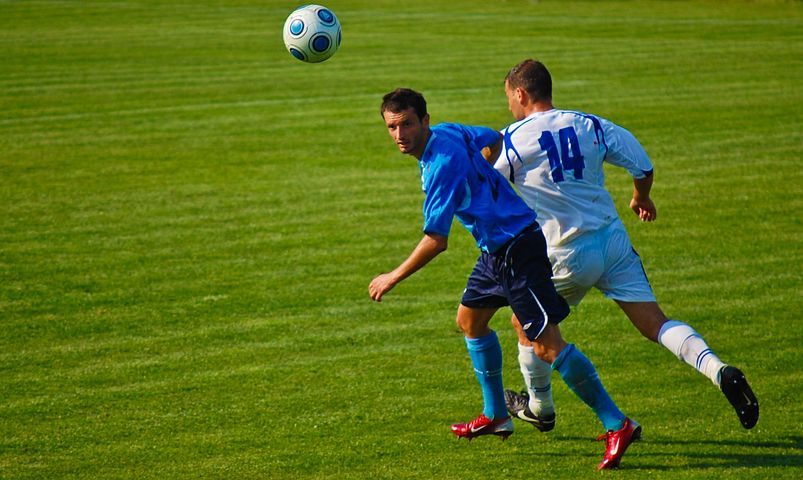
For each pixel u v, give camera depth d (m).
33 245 31.22
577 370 16.62
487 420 17.95
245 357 22.64
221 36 82.56
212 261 29.80
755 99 55.09
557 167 17.09
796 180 38.62
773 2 108.62
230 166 41.78
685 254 30.22
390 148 44.88
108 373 21.72
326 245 31.42
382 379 21.33
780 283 27.42
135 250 30.81
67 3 105.19
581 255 17.27
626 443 16.75
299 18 23.45
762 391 20.33
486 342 17.73
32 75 63.75
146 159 43.00
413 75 63.88
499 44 78.06
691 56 71.06
